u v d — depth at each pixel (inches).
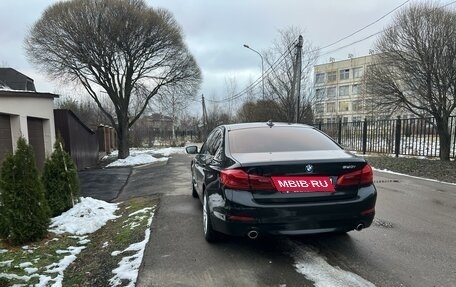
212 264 154.5
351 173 153.3
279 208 144.6
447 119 488.7
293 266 149.5
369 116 762.2
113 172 609.9
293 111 891.4
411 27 492.4
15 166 204.5
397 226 202.1
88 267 166.4
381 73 543.8
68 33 784.3
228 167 156.1
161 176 491.8
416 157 544.1
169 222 224.4
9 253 186.4
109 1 796.0
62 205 263.0
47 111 545.3
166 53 903.7
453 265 147.1
